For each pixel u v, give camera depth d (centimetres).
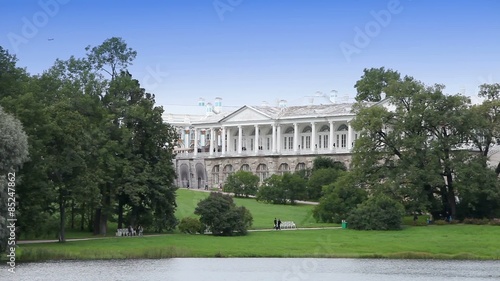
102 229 12988
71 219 13912
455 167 14688
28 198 10975
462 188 14525
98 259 10631
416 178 14488
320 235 12925
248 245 11712
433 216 15112
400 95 15238
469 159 15025
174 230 13525
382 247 11694
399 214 13800
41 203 11306
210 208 12912
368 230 13662
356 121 15288
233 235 12812
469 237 12669
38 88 12262
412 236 12825
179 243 11750
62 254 10600
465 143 15400
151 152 13400
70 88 13225
